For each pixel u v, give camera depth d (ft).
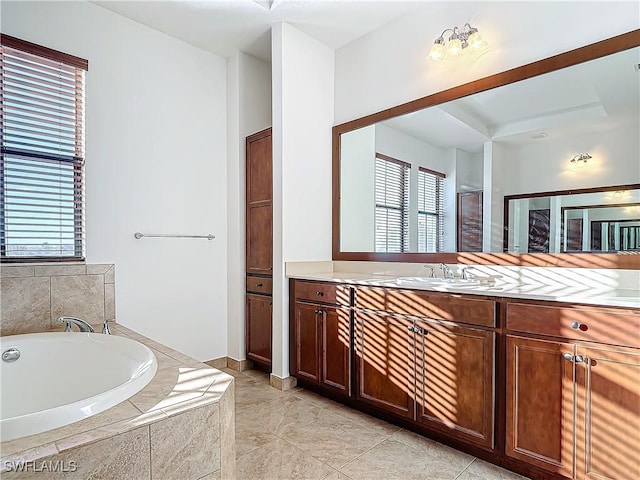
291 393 8.98
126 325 9.04
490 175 7.66
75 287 8.14
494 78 7.59
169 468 3.82
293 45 9.57
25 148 7.68
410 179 8.95
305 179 9.86
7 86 7.47
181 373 5.05
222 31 9.75
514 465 5.81
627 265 6.05
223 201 11.07
